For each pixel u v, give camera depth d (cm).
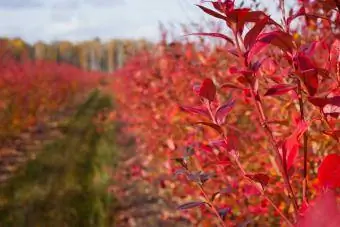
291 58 136
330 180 104
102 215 642
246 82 145
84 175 848
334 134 128
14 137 1439
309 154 255
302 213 134
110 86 3488
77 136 1294
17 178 881
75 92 3256
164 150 573
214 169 338
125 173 824
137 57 1064
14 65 1772
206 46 495
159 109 630
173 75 546
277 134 256
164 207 627
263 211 285
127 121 1301
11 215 695
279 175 266
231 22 135
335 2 137
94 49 5884
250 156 314
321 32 231
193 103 471
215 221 349
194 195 391
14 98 1452
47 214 679
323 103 125
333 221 72
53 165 960
